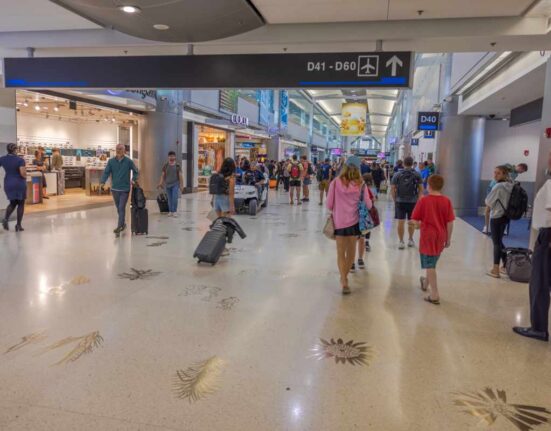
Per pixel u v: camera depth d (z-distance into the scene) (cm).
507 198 602
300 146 4431
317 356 355
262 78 637
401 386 312
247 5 564
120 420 263
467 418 274
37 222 995
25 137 1891
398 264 680
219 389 301
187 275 586
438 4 560
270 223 1090
